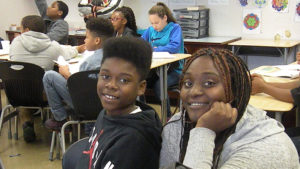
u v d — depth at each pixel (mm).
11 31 5660
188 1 4930
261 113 957
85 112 2574
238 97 917
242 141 882
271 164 834
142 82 1244
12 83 2973
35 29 3234
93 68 2541
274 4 4438
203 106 916
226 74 896
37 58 3141
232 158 865
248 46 4418
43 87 2957
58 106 2812
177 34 3803
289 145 876
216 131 897
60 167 2914
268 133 872
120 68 1176
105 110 1290
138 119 1157
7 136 3557
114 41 1193
